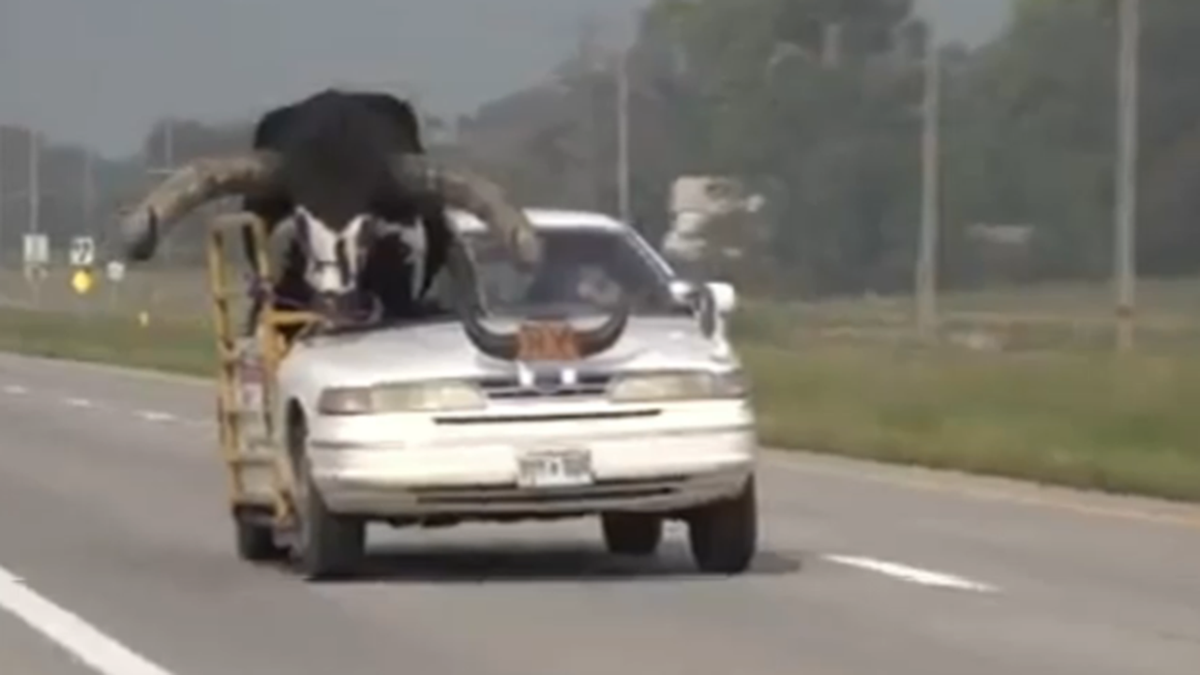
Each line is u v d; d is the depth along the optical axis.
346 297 34.81
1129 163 92.69
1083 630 29.59
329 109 35.53
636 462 32.50
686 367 32.81
